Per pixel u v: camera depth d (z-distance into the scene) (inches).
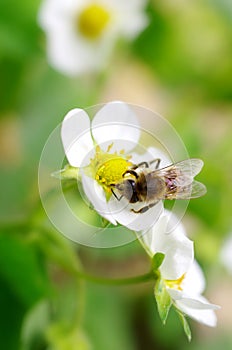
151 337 15.7
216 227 15.2
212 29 17.8
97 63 15.5
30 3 15.4
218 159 15.7
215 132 17.6
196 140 15.7
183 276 11.1
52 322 12.8
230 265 15.2
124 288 15.7
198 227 15.3
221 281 16.0
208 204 15.2
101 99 16.6
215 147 15.9
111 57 16.5
